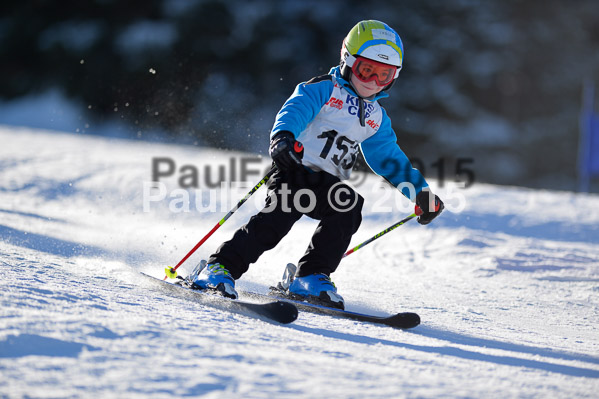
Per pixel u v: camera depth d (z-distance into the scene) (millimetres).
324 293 8383
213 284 8180
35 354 4770
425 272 13422
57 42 76188
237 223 18281
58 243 12031
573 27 80562
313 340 6211
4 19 81625
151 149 32625
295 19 75875
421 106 75750
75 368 4582
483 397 4824
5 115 76062
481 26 77625
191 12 73062
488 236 17750
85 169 24734
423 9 76812
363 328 7320
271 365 5023
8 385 4230
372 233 17922
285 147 7820
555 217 21141
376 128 8992
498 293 11508
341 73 8734
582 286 12359
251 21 74188
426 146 74750
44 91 77625
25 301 6020
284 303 6914
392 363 5574
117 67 73312
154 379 4504
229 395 4328
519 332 8297
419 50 75625
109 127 72625
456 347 6684
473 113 76438
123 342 5195
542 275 13266
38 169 24219
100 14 77812
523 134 78250
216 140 36156
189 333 5691
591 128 33688
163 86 69750
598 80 79562
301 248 15414
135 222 17312
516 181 76625
